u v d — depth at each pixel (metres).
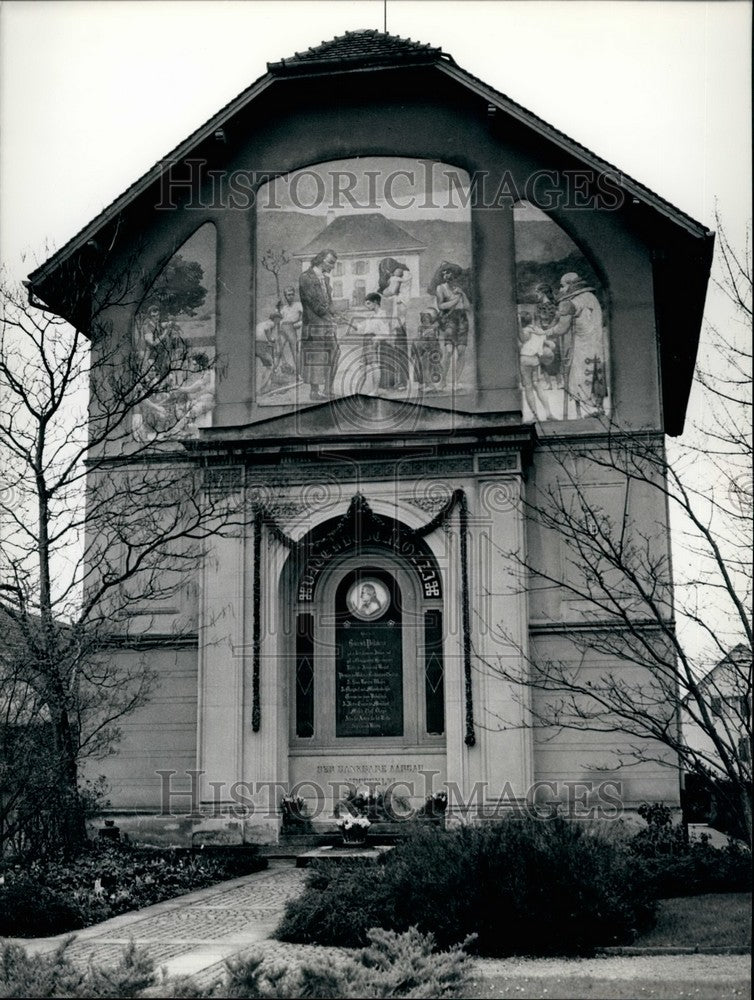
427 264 31.66
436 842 18.22
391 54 31.88
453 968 13.16
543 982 14.76
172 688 30.41
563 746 28.83
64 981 12.82
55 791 23.59
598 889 17.09
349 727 30.06
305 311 31.86
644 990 14.31
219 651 29.77
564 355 30.75
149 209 32.66
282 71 32.09
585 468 29.94
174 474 31.08
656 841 23.77
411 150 32.22
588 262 31.06
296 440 29.86
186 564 30.62
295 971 13.49
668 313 32.62
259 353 31.81
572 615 29.33
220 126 32.12
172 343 30.09
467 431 29.44
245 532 30.11
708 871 20.73
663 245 30.75
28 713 24.11
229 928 19.12
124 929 19.16
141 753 30.16
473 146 31.97
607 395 30.42
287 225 32.28
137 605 30.70
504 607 29.03
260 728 29.36
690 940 17.22
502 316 31.12
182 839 29.53
